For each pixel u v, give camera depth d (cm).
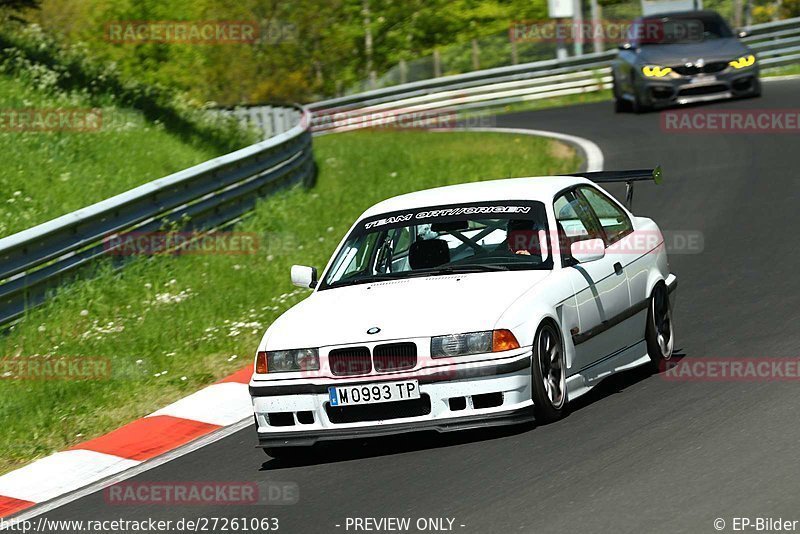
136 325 3959
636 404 2553
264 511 2195
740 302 3472
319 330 2462
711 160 6244
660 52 8362
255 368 2506
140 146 6938
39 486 2672
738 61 8131
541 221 2697
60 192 5812
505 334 2372
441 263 2688
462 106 11188
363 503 2136
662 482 2002
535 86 11194
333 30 17688
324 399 2405
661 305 2986
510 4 18400
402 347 2378
